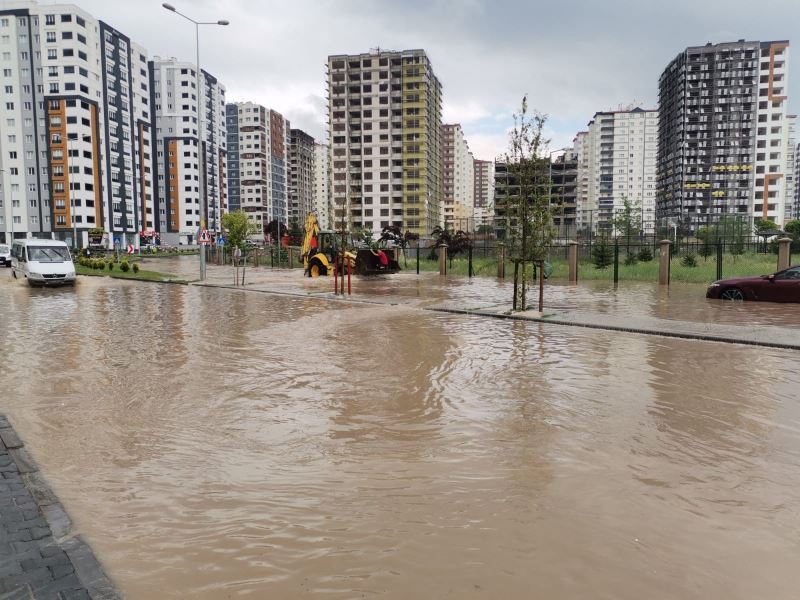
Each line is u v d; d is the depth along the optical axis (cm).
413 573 322
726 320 1321
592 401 668
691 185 13825
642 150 17150
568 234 3919
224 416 621
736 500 410
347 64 12144
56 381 782
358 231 3478
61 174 9638
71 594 301
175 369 852
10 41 9450
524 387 736
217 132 14388
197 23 2916
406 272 3388
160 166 13038
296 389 733
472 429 571
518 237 1455
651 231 5216
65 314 1527
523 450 512
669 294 1973
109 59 10444
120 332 1211
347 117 12212
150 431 573
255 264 4447
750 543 351
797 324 1250
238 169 16700
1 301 1867
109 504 412
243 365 879
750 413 620
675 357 923
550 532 365
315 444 533
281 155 18488
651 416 609
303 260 3334
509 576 318
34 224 9744
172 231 13112
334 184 12356
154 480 454
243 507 406
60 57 9419
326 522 383
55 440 548
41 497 421
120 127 10831
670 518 383
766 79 13388
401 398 688
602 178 17412
